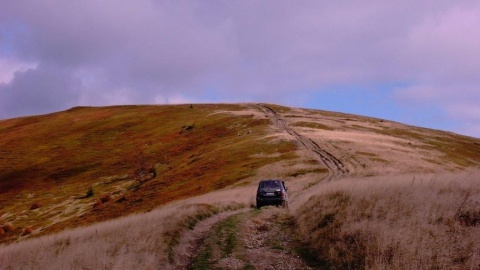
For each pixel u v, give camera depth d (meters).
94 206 63.88
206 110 143.50
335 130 92.12
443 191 14.61
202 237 16.41
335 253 11.01
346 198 15.89
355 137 78.62
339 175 46.81
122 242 14.31
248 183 46.50
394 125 114.62
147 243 13.68
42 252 14.59
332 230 12.72
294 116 116.56
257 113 126.00
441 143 90.94
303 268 10.95
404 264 8.98
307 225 14.87
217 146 82.75
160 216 19.59
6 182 92.25
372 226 11.47
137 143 109.56
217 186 49.25
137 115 145.50
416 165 55.12
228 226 17.91
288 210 22.36
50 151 112.88
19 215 66.81
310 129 88.62
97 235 16.69
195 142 97.75
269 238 14.97
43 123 151.62
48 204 72.19
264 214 21.53
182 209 22.31
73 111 172.25
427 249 9.59
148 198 56.41
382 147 68.50
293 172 50.28
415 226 11.03
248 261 12.06
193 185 55.09
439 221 11.38
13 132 143.12
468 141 103.44
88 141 119.12
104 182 83.12
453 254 9.29
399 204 13.38
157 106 163.75
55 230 51.62
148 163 86.19
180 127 117.31
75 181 87.50
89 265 11.90
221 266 11.77
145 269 11.21
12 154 113.62
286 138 74.19
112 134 123.69
